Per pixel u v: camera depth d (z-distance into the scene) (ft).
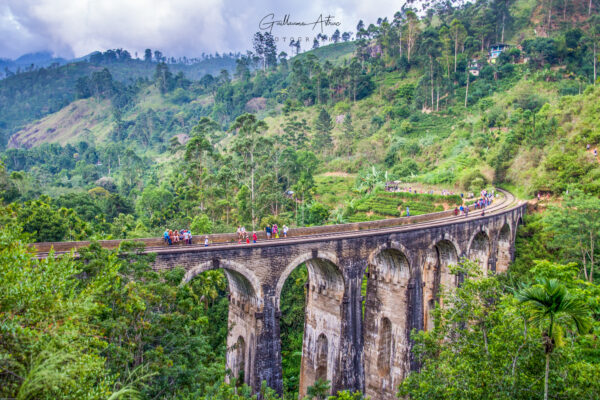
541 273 116.37
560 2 595.47
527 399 73.82
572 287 110.42
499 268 231.09
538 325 71.61
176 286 89.97
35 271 58.13
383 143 486.79
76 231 217.77
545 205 262.06
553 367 75.10
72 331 52.60
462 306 84.33
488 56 566.77
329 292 138.51
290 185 387.14
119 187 508.53
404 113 528.63
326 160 497.87
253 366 114.32
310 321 147.23
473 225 183.93
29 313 53.31
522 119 370.94
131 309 71.82
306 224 305.53
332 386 137.08
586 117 293.02
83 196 320.50
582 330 67.26
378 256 156.46
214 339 173.58
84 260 83.46
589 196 209.77
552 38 516.73
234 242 132.98
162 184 419.54
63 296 59.31
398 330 152.35
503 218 214.69
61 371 49.37
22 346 50.26
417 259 152.66
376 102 571.69
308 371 147.95
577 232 200.13
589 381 73.36
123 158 611.47
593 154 260.83
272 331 116.06
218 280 180.55
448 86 523.29
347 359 132.87
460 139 424.46
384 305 156.76
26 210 201.36
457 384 74.59
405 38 627.05
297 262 120.37
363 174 425.28
